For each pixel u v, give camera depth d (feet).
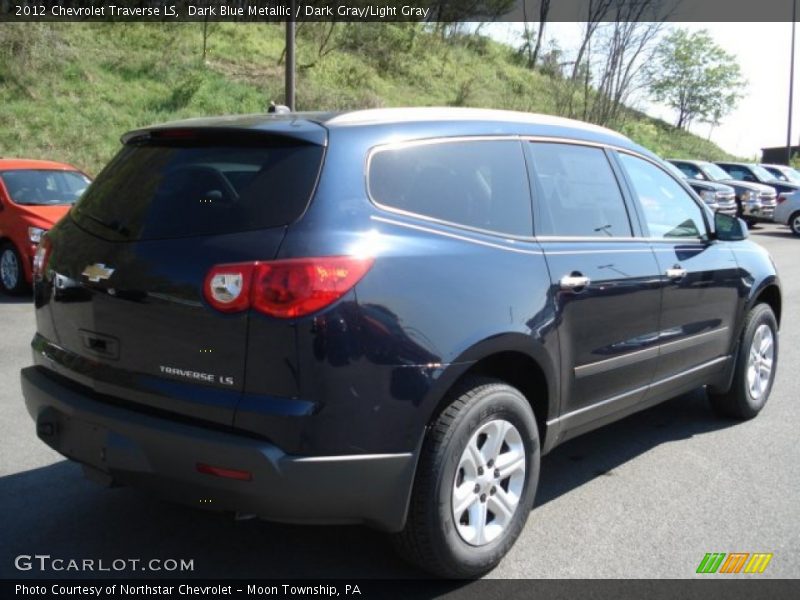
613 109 90.43
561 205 12.34
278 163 9.62
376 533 11.96
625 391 13.30
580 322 11.82
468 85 92.89
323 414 8.82
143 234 9.92
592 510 12.91
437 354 9.56
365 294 9.07
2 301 30.86
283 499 8.90
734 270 16.11
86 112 56.80
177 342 9.35
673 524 12.42
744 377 16.97
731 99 146.51
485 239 10.71
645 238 13.88
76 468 14.08
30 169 33.88
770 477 14.39
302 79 75.05
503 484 10.91
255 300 8.79
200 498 9.23
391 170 10.09
